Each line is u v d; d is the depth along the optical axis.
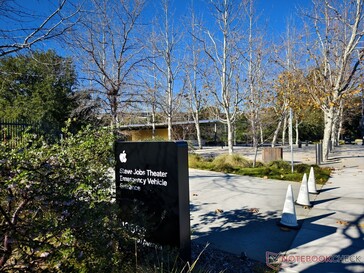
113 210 2.35
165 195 3.10
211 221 4.59
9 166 1.75
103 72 11.35
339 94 12.68
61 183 1.93
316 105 13.28
